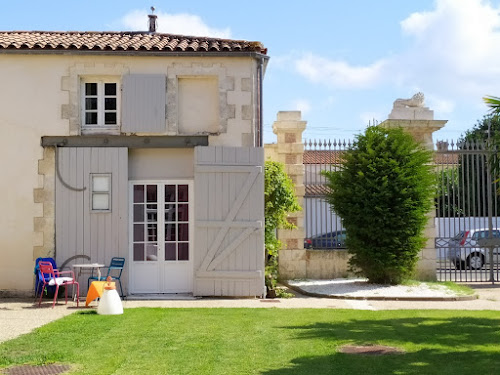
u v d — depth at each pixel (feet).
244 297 41.68
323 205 56.18
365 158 47.93
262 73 44.42
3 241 41.55
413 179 47.11
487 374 21.30
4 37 44.62
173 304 38.37
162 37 47.03
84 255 41.52
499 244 53.52
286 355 24.18
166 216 42.63
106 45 42.01
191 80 42.98
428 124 53.47
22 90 42.01
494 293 46.93
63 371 21.79
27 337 27.25
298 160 53.78
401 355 24.13
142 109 42.09
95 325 30.12
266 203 47.11
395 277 47.78
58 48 41.73
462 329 29.68
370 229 46.98
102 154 41.91
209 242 41.65
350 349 25.27
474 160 56.18
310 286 47.98
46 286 40.47
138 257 42.37
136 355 24.04
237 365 22.59
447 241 54.29
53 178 41.81
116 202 41.78
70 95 41.98
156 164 42.73
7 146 41.88
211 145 42.34
